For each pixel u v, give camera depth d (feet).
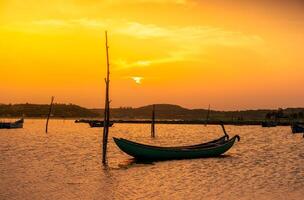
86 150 191.42
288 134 373.61
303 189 88.79
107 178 105.91
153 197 80.94
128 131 455.22
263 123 572.10
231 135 359.05
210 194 83.61
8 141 256.32
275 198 79.20
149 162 141.38
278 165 134.51
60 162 140.97
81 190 88.33
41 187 91.25
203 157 154.61
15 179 102.06
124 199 79.15
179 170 121.90
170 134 390.42
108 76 133.28
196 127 624.18
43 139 281.13
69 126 609.83
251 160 149.79
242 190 88.02
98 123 533.96
